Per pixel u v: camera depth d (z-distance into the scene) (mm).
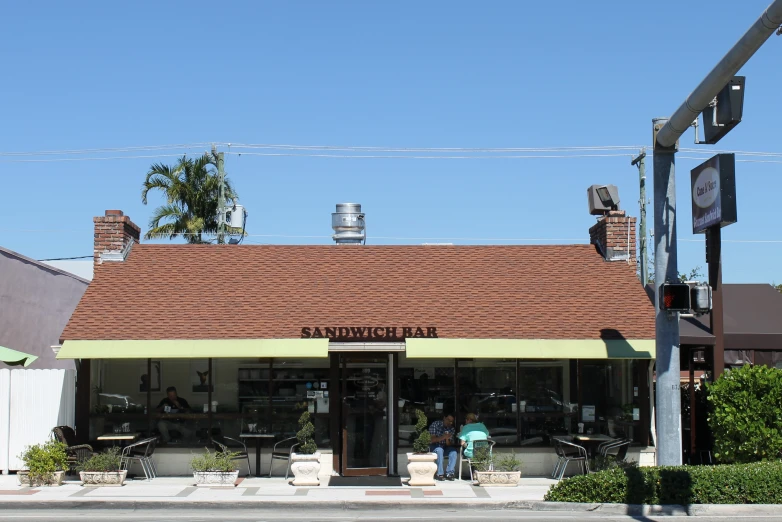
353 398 18922
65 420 18719
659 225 14961
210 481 17188
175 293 19766
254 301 19609
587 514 14445
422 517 14273
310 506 15555
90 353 17875
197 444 18812
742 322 20594
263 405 18969
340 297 19844
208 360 19094
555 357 18141
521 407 19141
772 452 15750
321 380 19016
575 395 19234
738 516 14070
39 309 24734
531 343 18422
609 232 21438
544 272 20969
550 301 19859
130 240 21438
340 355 19031
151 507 15500
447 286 20359
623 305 19766
